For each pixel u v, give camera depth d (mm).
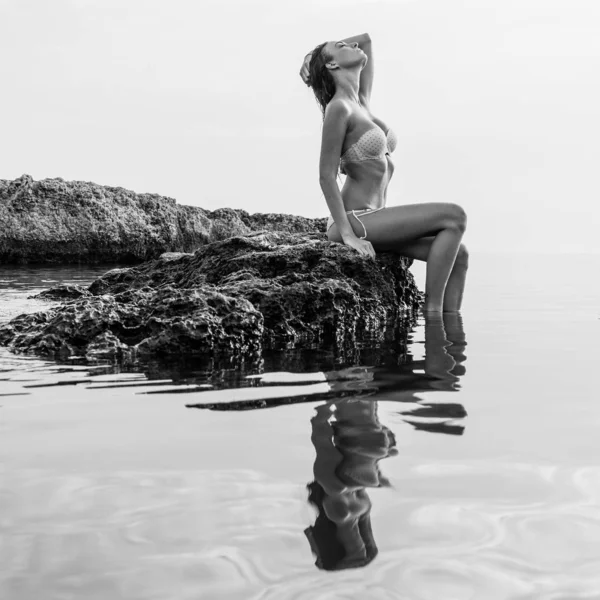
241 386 3191
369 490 1792
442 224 5848
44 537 1534
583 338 4754
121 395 3014
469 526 1566
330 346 4535
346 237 5926
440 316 6074
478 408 2680
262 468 1976
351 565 1386
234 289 5203
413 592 1284
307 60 6254
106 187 16984
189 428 2430
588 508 1668
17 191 15883
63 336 4438
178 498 1757
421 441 2225
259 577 1343
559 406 2711
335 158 5836
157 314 4594
